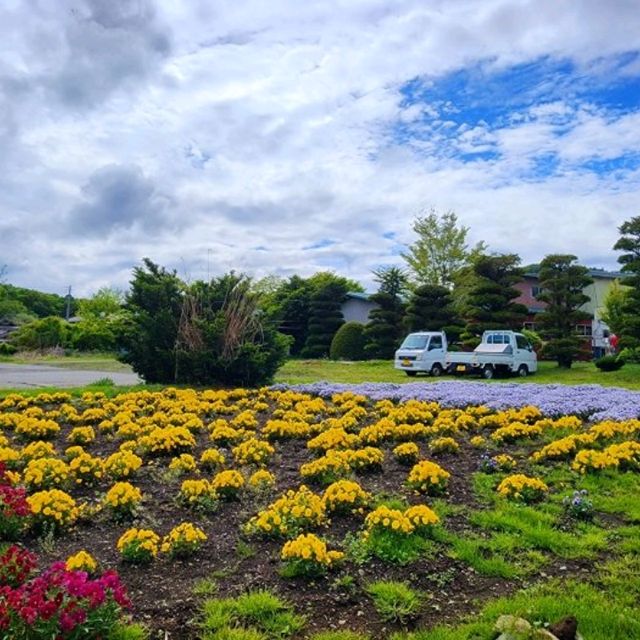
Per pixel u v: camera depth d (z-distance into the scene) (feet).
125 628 12.17
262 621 12.98
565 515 19.61
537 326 98.37
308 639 12.46
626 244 84.07
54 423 30.63
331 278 156.76
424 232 155.43
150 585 14.56
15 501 16.57
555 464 25.70
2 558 12.69
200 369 55.88
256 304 59.41
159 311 57.06
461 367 85.35
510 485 21.21
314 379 72.13
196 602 13.74
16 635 10.21
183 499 20.03
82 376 78.64
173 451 26.94
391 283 126.11
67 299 258.98
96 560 15.80
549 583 14.92
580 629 12.59
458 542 17.01
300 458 26.84
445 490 21.91
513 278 104.01
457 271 139.95
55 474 20.97
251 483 21.80
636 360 88.22
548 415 35.55
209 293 59.11
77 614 10.57
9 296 229.25
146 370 58.59
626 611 13.37
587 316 93.30
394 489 22.09
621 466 24.99
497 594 14.44
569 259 93.20
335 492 19.31
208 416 37.68
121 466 22.57
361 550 16.28
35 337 148.66
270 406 42.24
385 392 47.14
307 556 14.71
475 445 28.55
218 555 16.33
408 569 15.56
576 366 98.12
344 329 132.87
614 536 17.92
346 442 26.53
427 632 12.62
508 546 16.90
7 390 50.44
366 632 12.77
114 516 18.75
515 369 82.64
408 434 29.43
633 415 34.45
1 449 23.67
